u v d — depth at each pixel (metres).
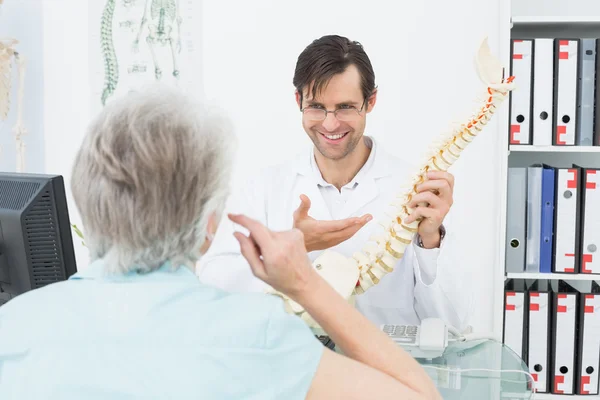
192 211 0.81
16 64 3.01
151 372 0.76
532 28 2.44
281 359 0.77
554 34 2.50
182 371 0.76
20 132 2.90
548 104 2.29
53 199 1.20
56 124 3.02
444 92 2.76
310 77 1.60
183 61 2.90
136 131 0.79
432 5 2.74
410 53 2.76
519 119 2.29
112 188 0.79
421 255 1.54
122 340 0.77
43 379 0.77
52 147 3.03
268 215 1.86
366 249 1.38
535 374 2.34
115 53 2.95
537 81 2.28
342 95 1.60
